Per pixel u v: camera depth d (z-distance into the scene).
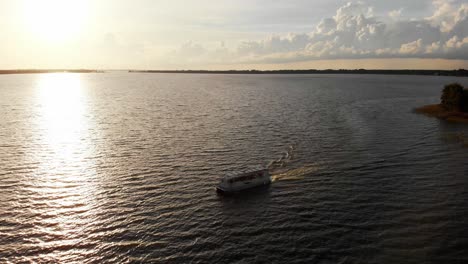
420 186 79.12
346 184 80.94
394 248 55.50
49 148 111.88
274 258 53.59
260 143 116.25
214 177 85.94
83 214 67.19
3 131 138.88
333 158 99.62
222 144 115.25
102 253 55.34
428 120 158.88
